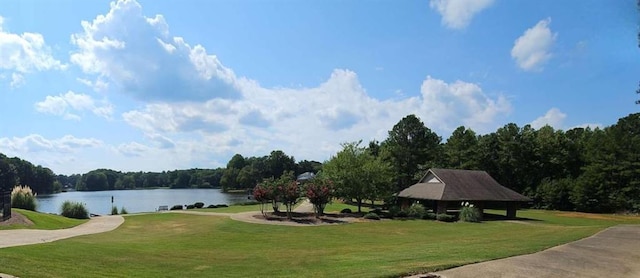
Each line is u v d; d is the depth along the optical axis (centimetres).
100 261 1234
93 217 3462
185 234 2350
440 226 2956
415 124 6438
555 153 6725
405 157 6297
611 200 5553
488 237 2030
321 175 4253
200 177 17788
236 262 1298
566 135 7238
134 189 16562
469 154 7112
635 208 5372
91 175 14888
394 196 4675
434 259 1082
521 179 6881
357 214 3772
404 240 2072
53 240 1727
